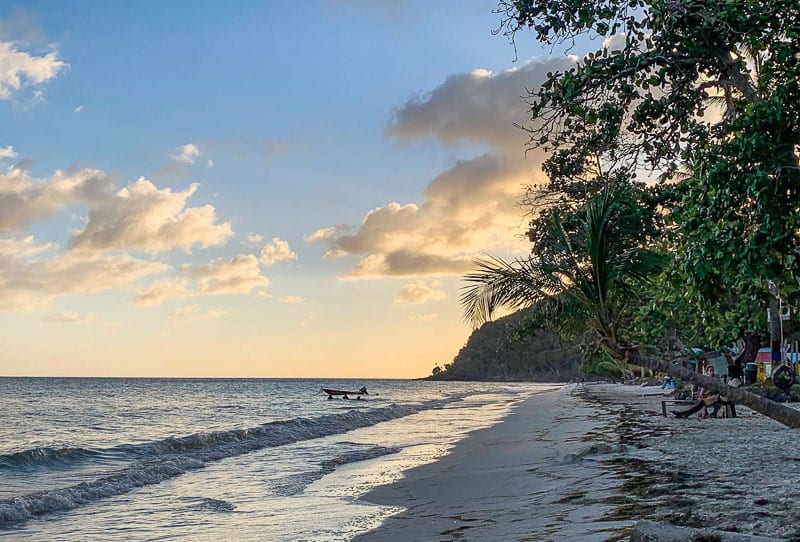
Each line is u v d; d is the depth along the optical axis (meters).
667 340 33.66
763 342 36.12
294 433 28.61
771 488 9.70
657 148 13.48
